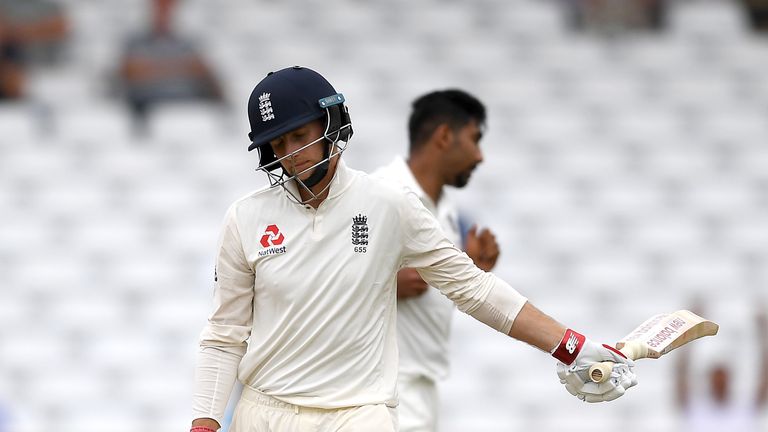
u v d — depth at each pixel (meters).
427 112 17.94
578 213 37.78
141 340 35.28
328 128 12.06
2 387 34.38
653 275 36.50
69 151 39.84
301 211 12.33
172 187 38.94
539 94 41.12
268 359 12.57
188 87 40.84
